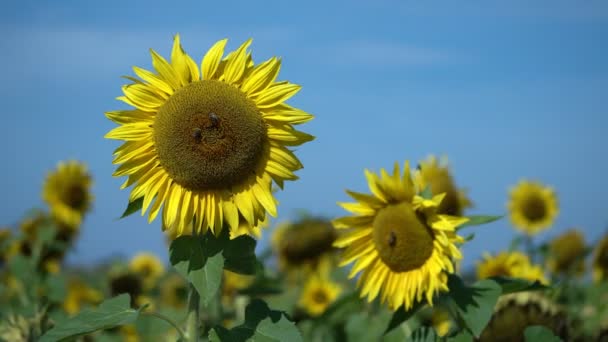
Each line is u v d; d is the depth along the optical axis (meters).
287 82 2.03
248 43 2.04
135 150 2.01
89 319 1.94
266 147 2.03
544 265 3.23
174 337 2.71
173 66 2.02
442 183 2.60
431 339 2.12
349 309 2.46
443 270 2.13
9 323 2.40
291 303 3.12
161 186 2.01
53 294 3.02
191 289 2.00
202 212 2.00
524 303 2.28
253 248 1.99
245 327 1.97
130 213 2.03
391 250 2.16
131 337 2.78
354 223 2.19
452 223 2.12
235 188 2.02
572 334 2.34
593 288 3.10
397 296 2.16
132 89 2.01
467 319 2.08
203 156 1.99
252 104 2.02
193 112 2.00
